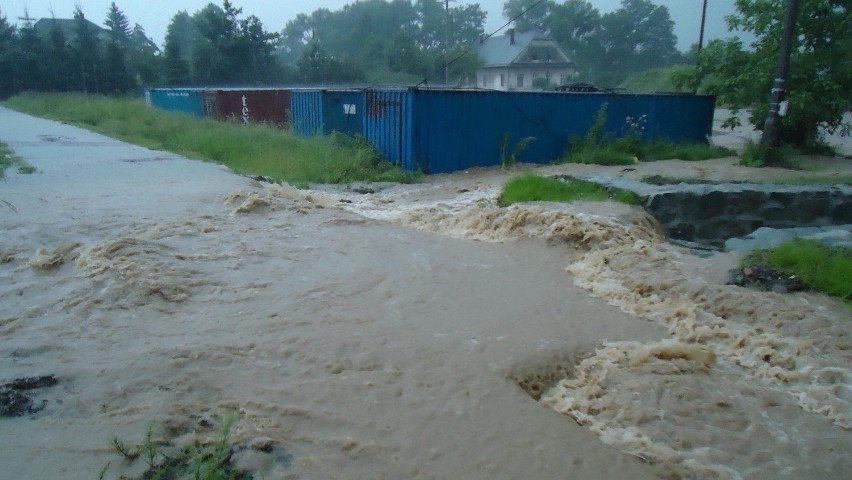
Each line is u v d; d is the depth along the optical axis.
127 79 50.84
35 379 4.35
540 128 18.97
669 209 10.37
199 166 14.14
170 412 3.98
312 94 20.36
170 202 9.76
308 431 3.94
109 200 9.82
